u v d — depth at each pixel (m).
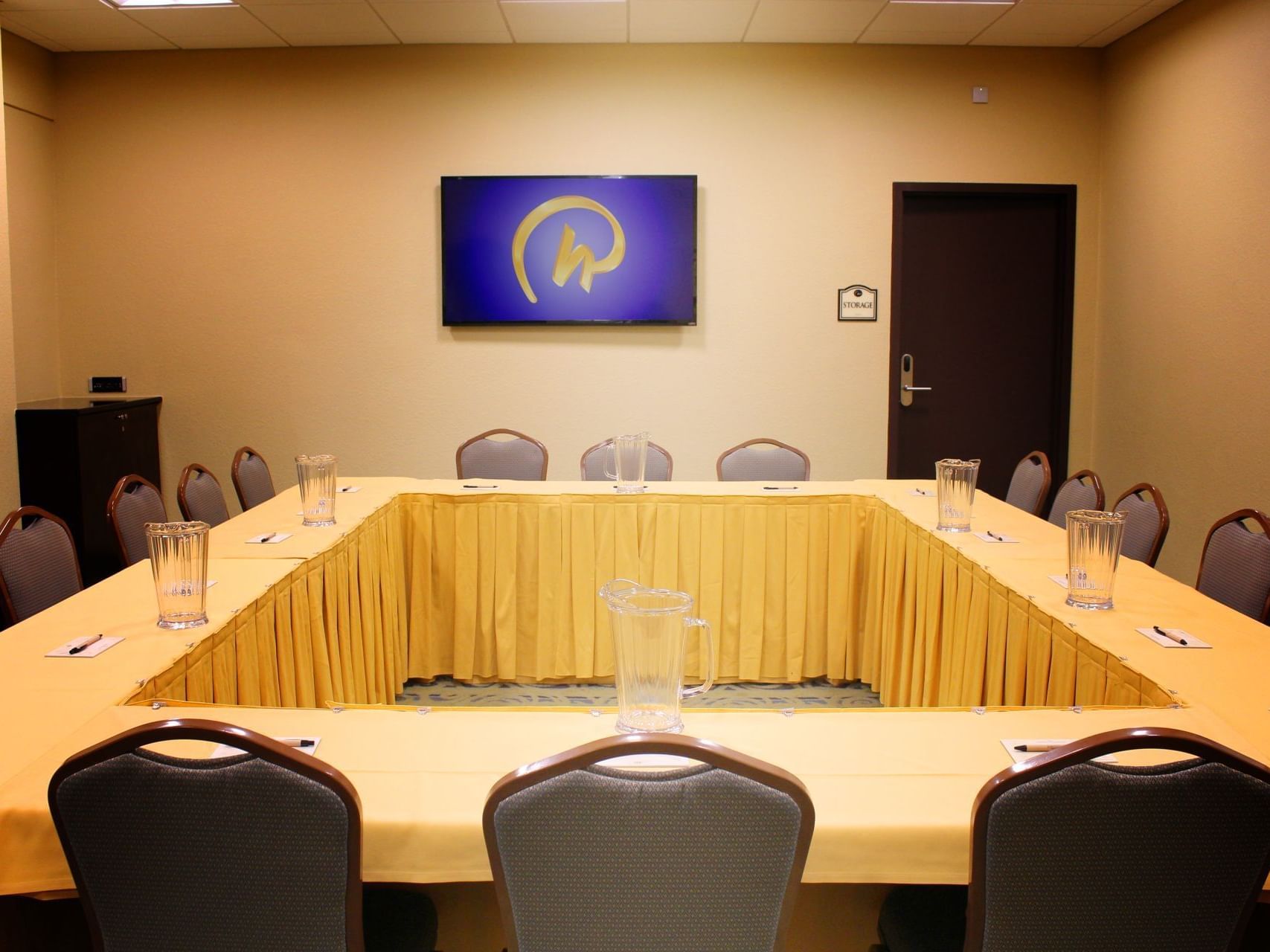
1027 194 6.01
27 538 2.91
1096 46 5.86
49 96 5.83
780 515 3.96
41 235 5.84
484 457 4.84
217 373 6.04
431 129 5.85
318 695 3.07
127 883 1.39
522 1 4.98
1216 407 4.95
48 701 1.93
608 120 5.84
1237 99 4.71
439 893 1.95
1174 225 5.25
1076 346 6.14
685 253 5.89
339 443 6.09
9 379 4.85
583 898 1.34
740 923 1.36
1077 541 2.57
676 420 6.06
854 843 1.52
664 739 1.27
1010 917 1.40
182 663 2.20
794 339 6.02
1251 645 2.30
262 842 1.36
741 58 5.82
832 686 4.03
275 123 5.86
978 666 2.98
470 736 1.82
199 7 5.03
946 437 6.23
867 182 5.92
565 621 3.97
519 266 5.90
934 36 5.64
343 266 5.96
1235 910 1.40
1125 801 1.33
